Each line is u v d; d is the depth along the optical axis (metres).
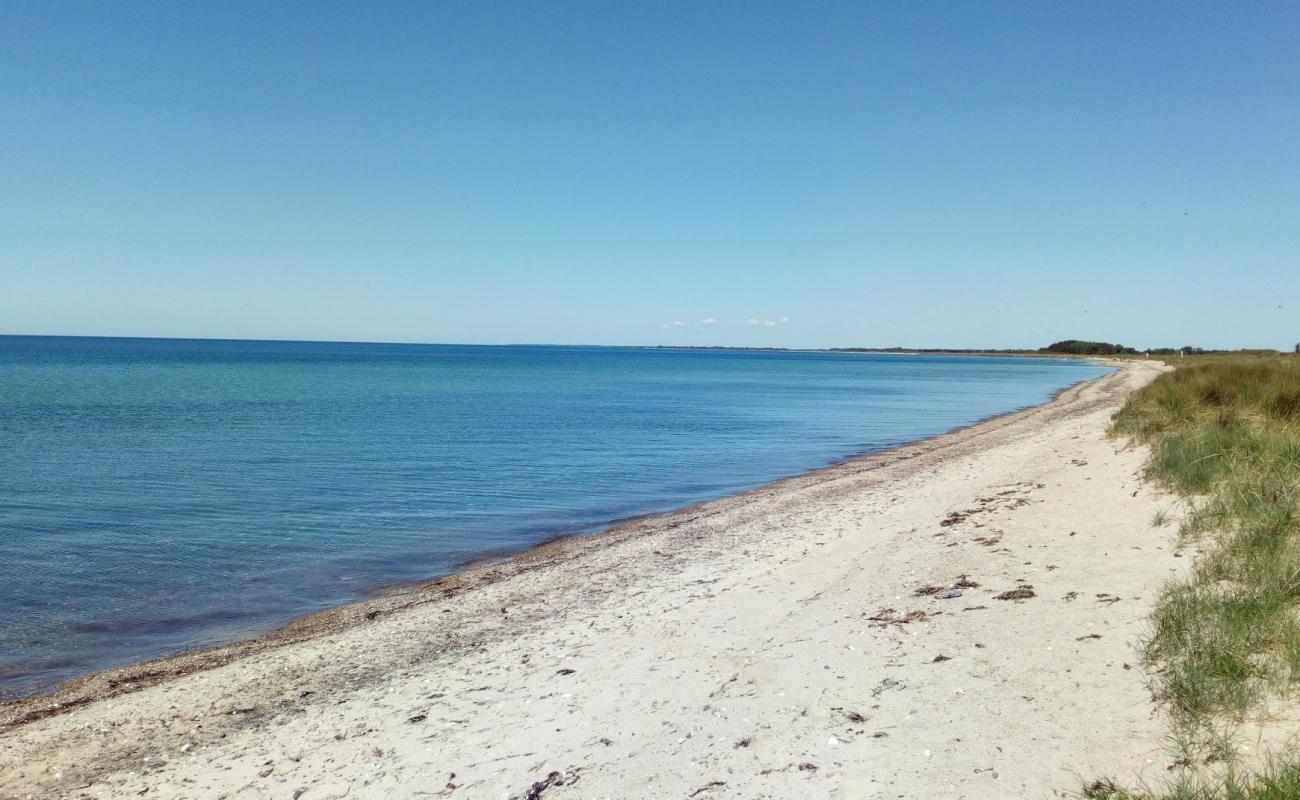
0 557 14.59
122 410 44.69
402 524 17.70
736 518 17.12
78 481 22.59
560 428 38.84
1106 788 4.66
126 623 11.23
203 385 69.06
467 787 5.89
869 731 5.93
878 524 14.56
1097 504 12.67
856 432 38.28
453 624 10.54
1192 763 4.69
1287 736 4.70
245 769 6.63
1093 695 5.84
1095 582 8.55
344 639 10.10
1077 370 136.62
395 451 29.64
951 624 8.02
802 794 5.19
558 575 12.97
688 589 11.31
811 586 10.52
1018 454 22.81
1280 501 9.10
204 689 8.59
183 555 14.88
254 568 14.09
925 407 55.56
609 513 19.16
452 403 54.97
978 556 10.70
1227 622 6.13
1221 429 14.81
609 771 5.88
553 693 7.64
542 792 5.67
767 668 7.57
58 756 7.12
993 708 5.96
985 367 171.00
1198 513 9.95
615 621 9.96
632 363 189.50
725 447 32.12
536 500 20.69
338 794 6.01
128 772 6.76
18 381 69.94
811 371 142.38
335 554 15.11
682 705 6.95
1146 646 6.41
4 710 8.28
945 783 5.04
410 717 7.42
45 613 11.62
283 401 53.97
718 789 5.41
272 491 21.38
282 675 8.91
